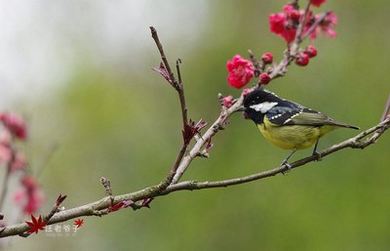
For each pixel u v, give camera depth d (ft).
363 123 50.80
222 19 58.34
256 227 50.80
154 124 56.49
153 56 59.21
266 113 26.05
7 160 23.12
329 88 52.29
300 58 22.26
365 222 49.24
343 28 55.26
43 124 53.36
